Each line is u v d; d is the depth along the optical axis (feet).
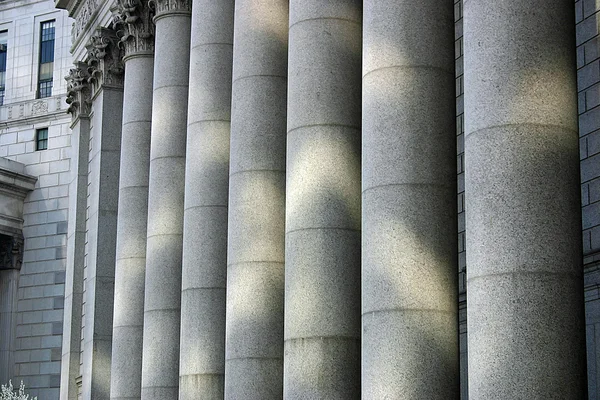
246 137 84.64
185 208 95.96
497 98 51.21
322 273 70.38
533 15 51.83
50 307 199.31
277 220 82.99
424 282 59.93
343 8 75.66
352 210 71.92
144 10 122.11
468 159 52.24
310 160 72.43
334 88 73.72
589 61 69.21
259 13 86.69
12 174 201.87
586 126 68.90
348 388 68.95
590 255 66.90
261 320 80.79
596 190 67.41
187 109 107.86
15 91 212.43
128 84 123.54
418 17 64.08
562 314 48.91
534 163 50.24
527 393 47.78
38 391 196.24
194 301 92.43
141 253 118.11
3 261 202.90
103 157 136.67
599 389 65.67
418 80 63.05
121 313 116.57
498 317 49.08
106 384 129.18
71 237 151.84
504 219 49.90
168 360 102.47
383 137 62.64
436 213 61.41
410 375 58.65
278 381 79.87
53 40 212.43
